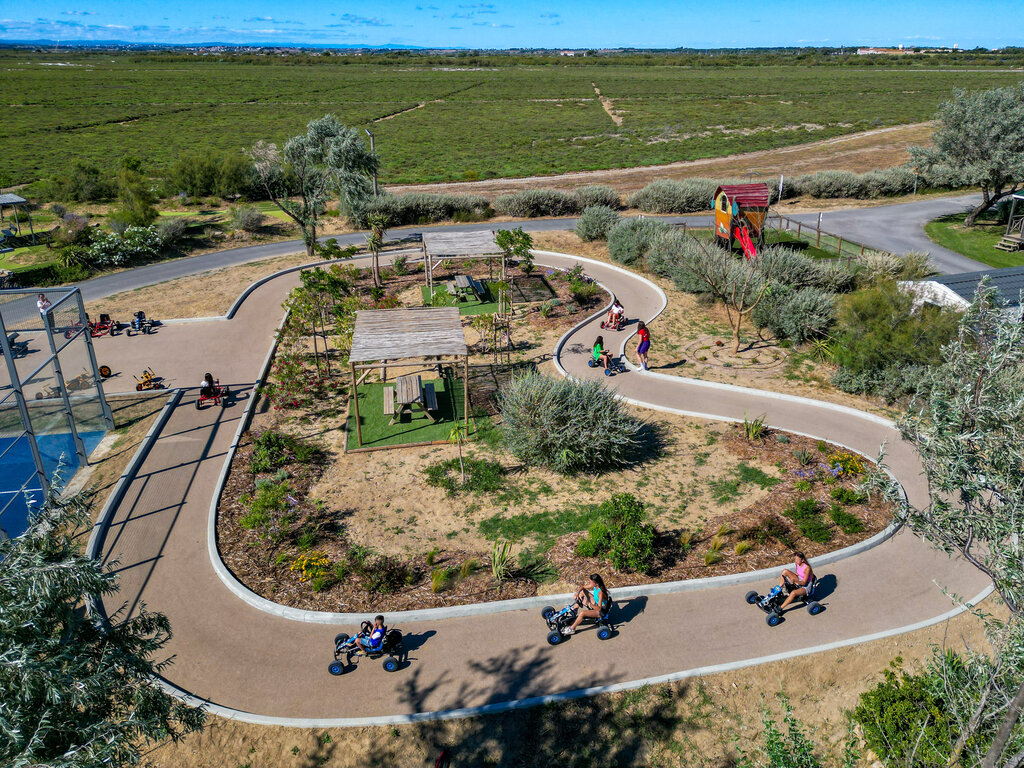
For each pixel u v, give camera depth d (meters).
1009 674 8.13
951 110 38.38
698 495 16.50
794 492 16.41
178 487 17.27
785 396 21.08
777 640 12.45
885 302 21.77
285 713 11.14
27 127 97.12
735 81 156.88
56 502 8.26
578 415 17.45
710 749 10.93
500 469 17.75
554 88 151.88
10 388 15.42
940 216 43.28
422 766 10.52
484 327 24.61
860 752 10.86
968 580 13.83
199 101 132.12
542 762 10.60
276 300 30.48
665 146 77.94
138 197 48.75
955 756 9.00
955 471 8.02
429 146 82.44
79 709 7.50
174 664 12.02
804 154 68.75
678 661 12.04
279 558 14.55
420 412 20.80
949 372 8.59
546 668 11.91
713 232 38.47
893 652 12.30
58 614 7.43
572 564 14.29
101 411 19.91
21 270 34.06
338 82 170.12
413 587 13.69
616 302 26.22
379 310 21.62
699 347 24.86
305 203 37.00
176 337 26.75
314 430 19.92
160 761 10.63
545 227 42.22
